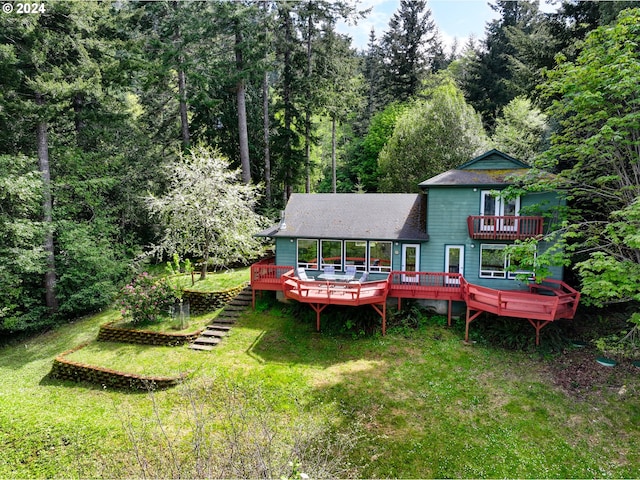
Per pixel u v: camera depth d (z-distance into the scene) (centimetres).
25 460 894
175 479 646
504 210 1547
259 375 1209
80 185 1933
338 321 1513
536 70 1848
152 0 2327
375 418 1003
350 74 2931
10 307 1642
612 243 1131
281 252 1794
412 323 1503
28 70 1678
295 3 2416
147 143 2411
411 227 1675
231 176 1972
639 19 1009
